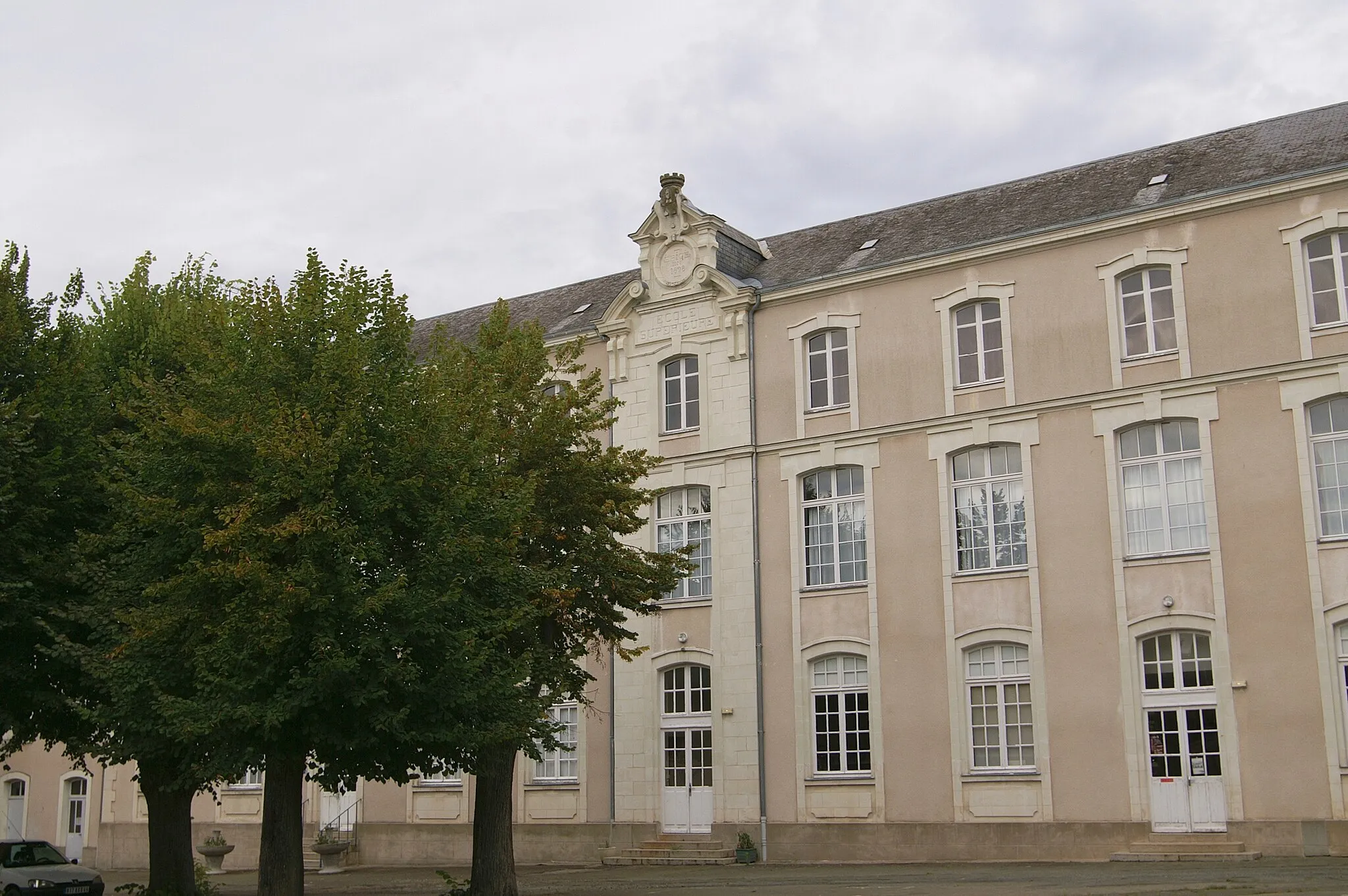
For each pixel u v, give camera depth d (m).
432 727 20.03
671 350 34.59
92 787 43.62
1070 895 19.50
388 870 35.78
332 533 19.28
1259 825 25.69
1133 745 27.22
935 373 30.81
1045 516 29.02
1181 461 27.91
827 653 31.19
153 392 21.39
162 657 20.42
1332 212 26.69
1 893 26.42
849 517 31.72
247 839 39.69
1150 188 29.75
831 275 32.41
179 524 20.38
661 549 34.12
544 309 40.59
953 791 29.03
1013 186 33.16
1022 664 28.97
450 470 21.09
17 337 23.72
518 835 34.69
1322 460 26.47
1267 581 26.41
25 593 22.31
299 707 19.03
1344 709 25.41
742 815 31.53
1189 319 27.97
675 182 35.06
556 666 23.42
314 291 21.70
